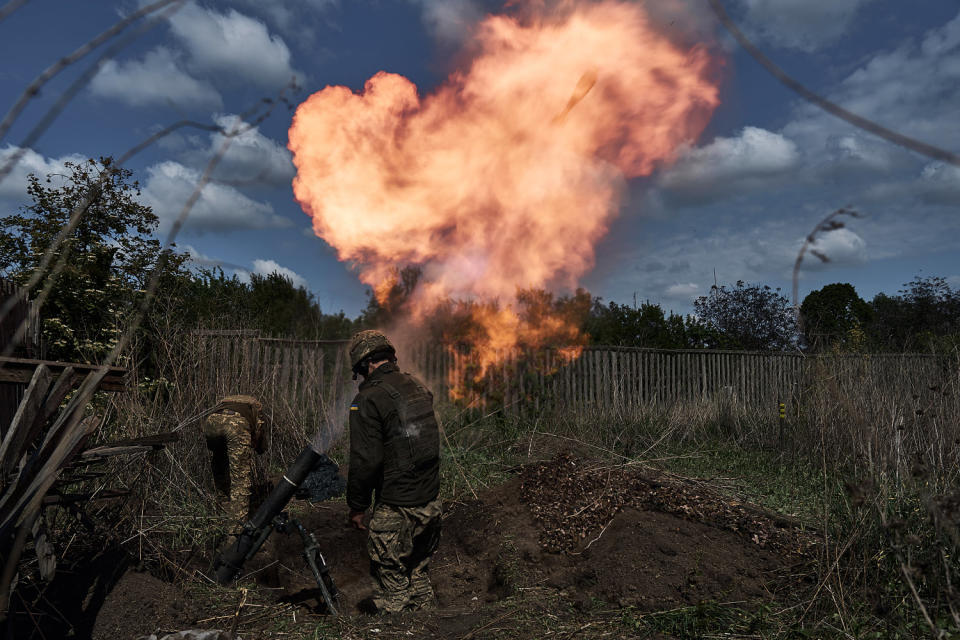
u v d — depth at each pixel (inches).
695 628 112.5
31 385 87.8
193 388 201.5
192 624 109.1
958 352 237.1
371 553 126.0
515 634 109.5
